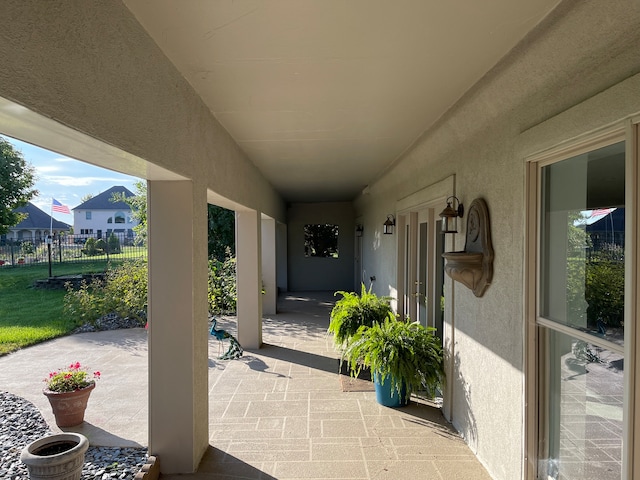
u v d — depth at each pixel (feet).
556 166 7.45
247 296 20.66
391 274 21.20
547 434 7.68
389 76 8.45
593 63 5.91
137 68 6.40
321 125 12.39
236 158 14.90
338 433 11.47
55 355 21.30
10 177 45.52
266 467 9.82
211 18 6.20
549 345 7.59
